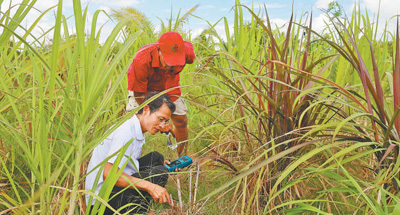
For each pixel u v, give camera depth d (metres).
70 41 1.99
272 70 2.33
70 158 2.45
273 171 2.34
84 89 1.74
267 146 2.39
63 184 2.25
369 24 3.33
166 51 2.85
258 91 2.26
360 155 1.89
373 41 3.39
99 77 1.72
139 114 2.34
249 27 3.75
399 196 1.86
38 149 1.62
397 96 1.87
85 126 1.80
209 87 3.83
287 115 2.21
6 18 1.74
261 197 2.35
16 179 2.57
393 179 1.94
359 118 3.02
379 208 1.67
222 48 3.66
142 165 2.70
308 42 2.29
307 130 2.23
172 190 2.74
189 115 3.89
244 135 2.76
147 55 2.90
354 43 1.91
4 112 2.35
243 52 3.65
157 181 2.42
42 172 1.65
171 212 2.16
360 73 1.92
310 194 2.25
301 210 1.95
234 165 2.68
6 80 2.20
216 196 2.51
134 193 2.32
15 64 2.61
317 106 2.33
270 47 2.42
